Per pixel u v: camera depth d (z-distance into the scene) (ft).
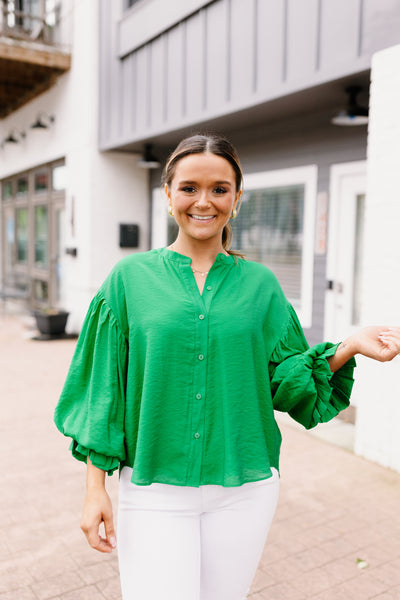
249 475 4.82
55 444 13.97
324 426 15.39
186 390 4.73
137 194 28.32
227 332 4.73
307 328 18.89
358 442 13.16
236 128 20.94
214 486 4.82
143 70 22.63
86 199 27.61
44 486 11.46
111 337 4.87
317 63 14.33
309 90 15.02
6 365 22.93
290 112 17.94
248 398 4.84
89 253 27.63
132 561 4.83
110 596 7.82
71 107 28.63
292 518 10.12
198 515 4.85
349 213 17.31
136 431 4.82
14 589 7.95
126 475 4.92
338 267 17.78
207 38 18.57
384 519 10.14
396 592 7.98
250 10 16.57
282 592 7.93
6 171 39.65
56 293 33.76
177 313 4.68
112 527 4.65
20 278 39.19
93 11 26.04
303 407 5.15
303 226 18.99
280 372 5.04
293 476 11.97
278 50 15.62
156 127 21.88
